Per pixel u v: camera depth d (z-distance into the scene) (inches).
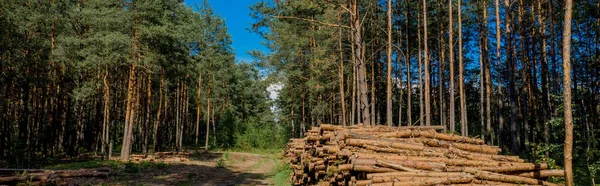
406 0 994.7
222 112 1769.2
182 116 1414.9
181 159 901.8
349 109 1189.1
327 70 1012.5
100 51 797.2
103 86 949.8
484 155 286.7
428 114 743.1
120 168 644.1
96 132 1032.2
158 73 1058.1
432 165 239.0
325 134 371.6
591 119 651.5
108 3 798.5
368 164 238.1
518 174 248.4
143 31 804.6
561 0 699.4
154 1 840.9
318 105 1121.4
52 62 879.1
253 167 826.8
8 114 908.6
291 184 520.1
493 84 1243.2
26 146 847.1
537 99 793.6
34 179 432.8
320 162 362.6
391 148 280.2
